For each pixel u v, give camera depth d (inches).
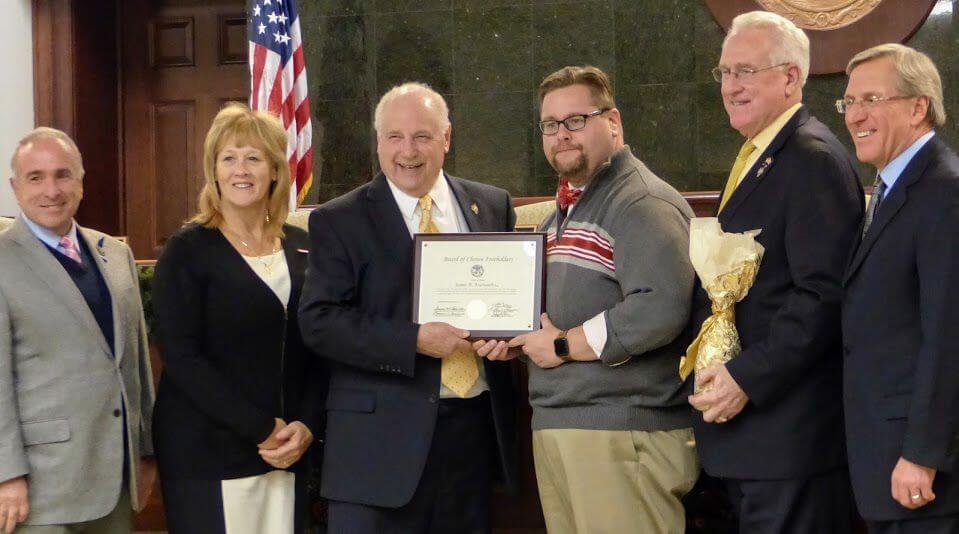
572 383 106.6
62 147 114.9
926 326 88.7
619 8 226.1
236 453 114.8
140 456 123.8
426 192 118.0
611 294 107.7
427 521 113.5
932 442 87.4
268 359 117.2
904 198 92.7
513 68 230.5
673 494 107.7
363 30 235.6
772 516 100.0
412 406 111.9
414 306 111.6
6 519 107.7
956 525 90.8
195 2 269.7
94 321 114.1
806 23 217.0
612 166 110.6
